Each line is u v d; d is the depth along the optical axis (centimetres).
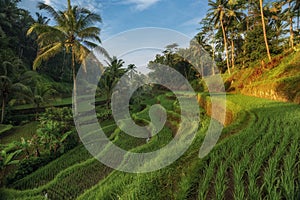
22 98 2097
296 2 2230
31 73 2278
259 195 307
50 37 1473
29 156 932
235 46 3822
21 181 773
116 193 425
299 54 1773
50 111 1588
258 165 398
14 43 3788
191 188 375
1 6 3412
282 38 2897
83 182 686
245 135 621
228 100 1500
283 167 408
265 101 1343
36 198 568
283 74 1669
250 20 3241
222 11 2667
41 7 1453
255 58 2491
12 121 2050
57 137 1060
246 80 2227
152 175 445
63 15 1522
